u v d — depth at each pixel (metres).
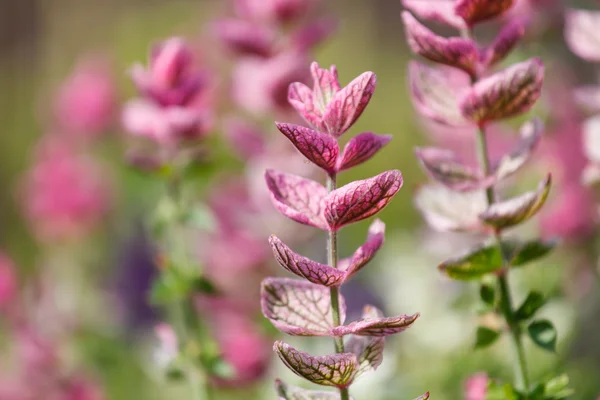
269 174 0.61
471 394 0.71
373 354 0.61
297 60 0.82
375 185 0.59
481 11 0.65
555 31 0.90
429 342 1.03
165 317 1.22
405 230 1.33
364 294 1.15
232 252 0.95
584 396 0.87
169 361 0.77
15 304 1.16
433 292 1.10
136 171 0.78
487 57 0.65
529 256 0.66
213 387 0.83
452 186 0.67
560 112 0.93
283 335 0.87
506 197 0.95
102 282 1.30
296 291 0.62
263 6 0.86
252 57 0.83
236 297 0.95
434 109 0.67
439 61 0.65
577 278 0.94
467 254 0.66
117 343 1.20
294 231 0.96
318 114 0.60
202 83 0.76
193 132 0.75
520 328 0.67
